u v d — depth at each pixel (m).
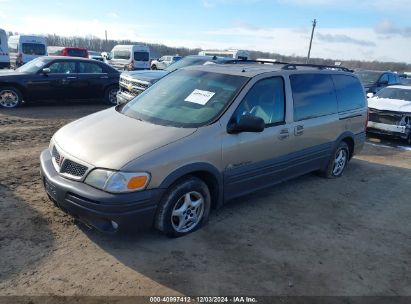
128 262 3.38
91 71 11.98
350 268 3.59
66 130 4.14
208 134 3.85
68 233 3.77
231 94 4.23
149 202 3.40
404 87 10.88
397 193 5.77
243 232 4.09
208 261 3.49
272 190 5.45
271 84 4.62
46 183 3.72
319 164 5.71
